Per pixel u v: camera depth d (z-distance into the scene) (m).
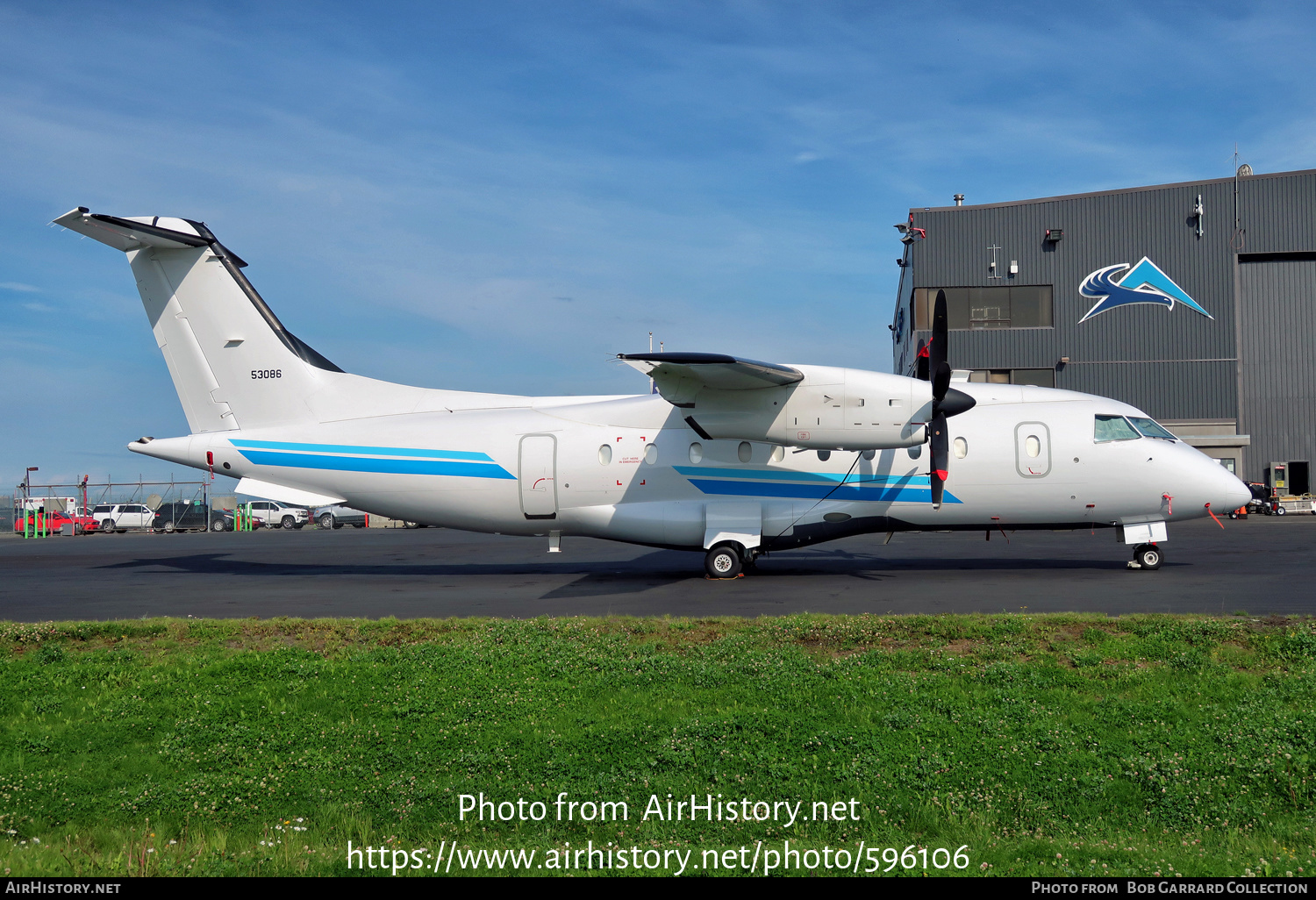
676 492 15.31
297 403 16.48
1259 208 35.41
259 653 9.30
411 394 16.53
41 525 41.12
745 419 13.98
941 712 7.40
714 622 9.95
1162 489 14.55
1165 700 7.41
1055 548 20.33
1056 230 36.44
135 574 18.14
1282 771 6.23
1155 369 36.12
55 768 7.02
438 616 11.52
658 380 14.03
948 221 37.16
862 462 15.01
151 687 8.47
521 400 16.41
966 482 14.88
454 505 15.92
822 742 6.90
